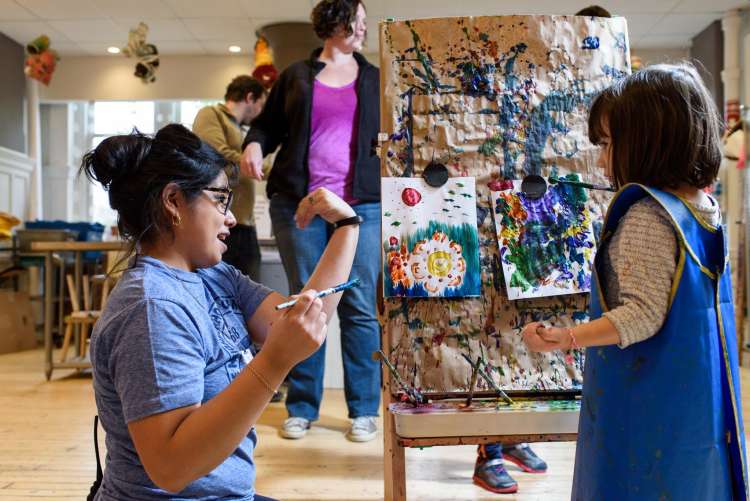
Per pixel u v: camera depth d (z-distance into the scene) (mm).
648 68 1168
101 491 958
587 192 1528
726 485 1060
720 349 1073
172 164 948
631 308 1038
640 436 1062
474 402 1396
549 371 1456
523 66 1551
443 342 1460
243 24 6227
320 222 2521
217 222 987
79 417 2863
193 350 879
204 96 7117
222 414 804
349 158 2500
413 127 1524
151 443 811
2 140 6391
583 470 1150
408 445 1298
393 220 1485
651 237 1059
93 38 6555
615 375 1100
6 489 1950
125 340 849
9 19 6043
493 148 1528
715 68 6043
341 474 2055
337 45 2551
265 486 1946
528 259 1483
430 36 1546
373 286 2477
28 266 5750
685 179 1111
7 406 3088
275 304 1143
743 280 4215
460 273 1475
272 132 2656
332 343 3428
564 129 1538
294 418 2504
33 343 5324
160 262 948
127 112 7434
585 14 2121
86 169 979
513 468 2102
